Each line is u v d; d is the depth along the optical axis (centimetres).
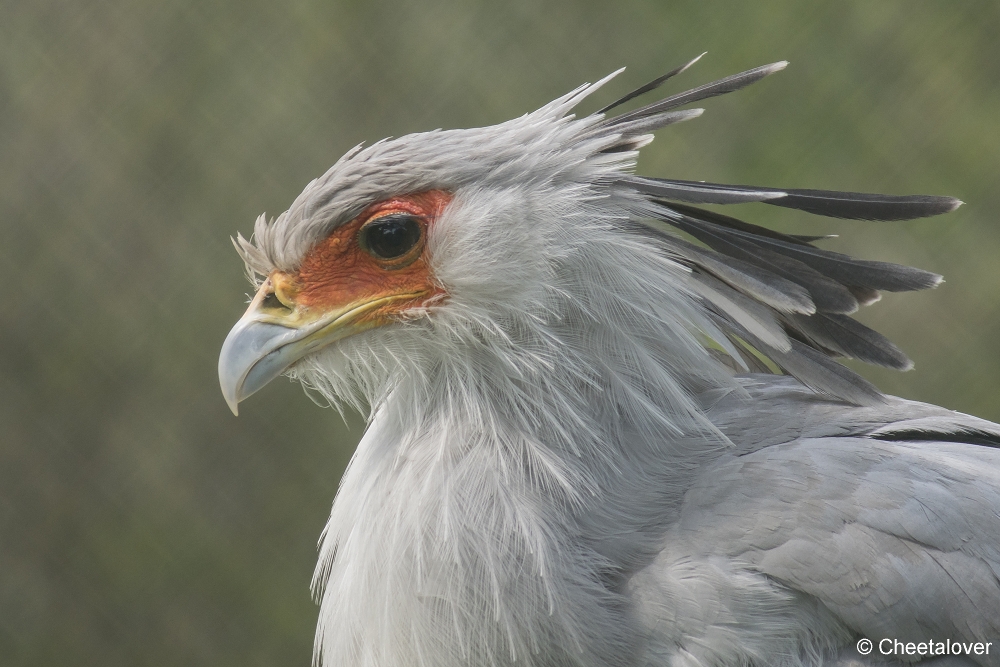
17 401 360
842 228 368
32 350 364
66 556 352
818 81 381
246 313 283
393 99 376
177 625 348
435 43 379
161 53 379
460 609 279
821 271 283
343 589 281
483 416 281
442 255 282
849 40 383
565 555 279
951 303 371
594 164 282
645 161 373
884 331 371
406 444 282
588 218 282
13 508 354
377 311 283
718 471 280
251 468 362
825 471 279
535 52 380
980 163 376
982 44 383
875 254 370
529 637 278
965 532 278
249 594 352
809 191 283
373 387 284
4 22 377
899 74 382
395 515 280
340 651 281
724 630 278
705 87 284
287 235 283
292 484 362
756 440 281
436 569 279
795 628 278
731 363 287
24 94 377
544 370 281
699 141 375
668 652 278
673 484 280
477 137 283
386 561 280
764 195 281
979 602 278
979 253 371
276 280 283
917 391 367
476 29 380
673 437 281
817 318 283
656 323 282
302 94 376
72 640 345
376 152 283
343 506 283
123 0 380
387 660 279
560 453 280
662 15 384
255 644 347
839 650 278
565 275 282
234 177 374
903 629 278
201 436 363
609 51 382
